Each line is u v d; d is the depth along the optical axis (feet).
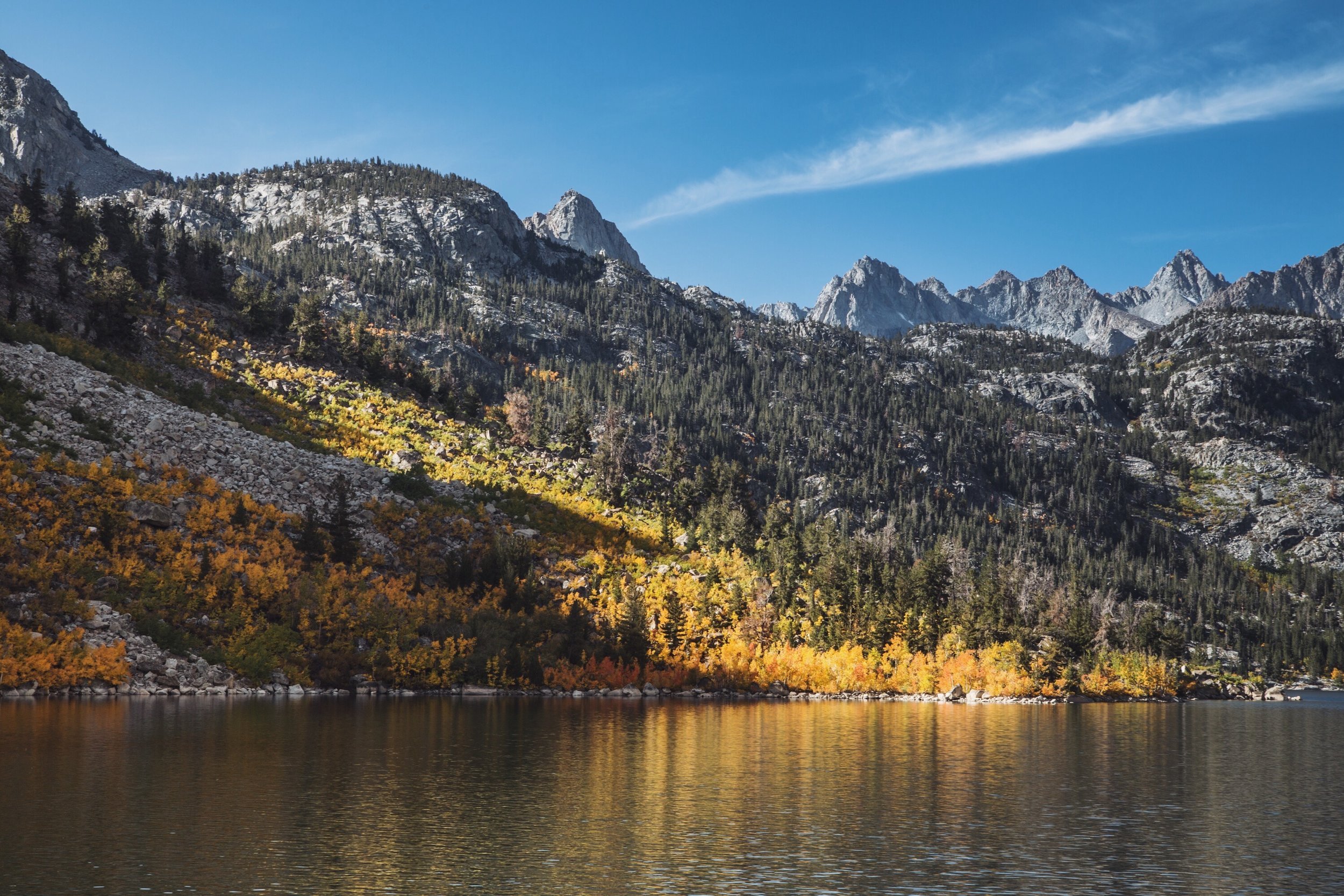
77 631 296.92
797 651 485.15
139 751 198.49
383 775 188.75
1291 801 191.31
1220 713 484.33
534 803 168.55
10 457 348.59
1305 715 467.11
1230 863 139.44
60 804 152.25
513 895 115.24
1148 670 590.96
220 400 556.10
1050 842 150.20
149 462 405.39
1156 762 249.34
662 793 182.50
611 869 127.85
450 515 494.18
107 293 546.26
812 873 128.06
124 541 344.90
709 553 575.38
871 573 586.04
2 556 304.50
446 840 140.36
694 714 345.31
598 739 255.91
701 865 130.93
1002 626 550.77
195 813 149.59
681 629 458.50
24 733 216.74
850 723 332.39
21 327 476.54
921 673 501.56
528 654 404.16
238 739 220.64
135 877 116.67
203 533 376.89
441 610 409.28
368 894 113.60
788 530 653.30
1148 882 128.77
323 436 563.89
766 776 205.36
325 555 411.75
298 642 354.33
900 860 136.36
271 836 137.90
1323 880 130.82
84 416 409.69
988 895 120.78
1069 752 266.16
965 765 230.07
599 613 457.27
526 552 474.08
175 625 328.49
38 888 111.24
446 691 376.68
